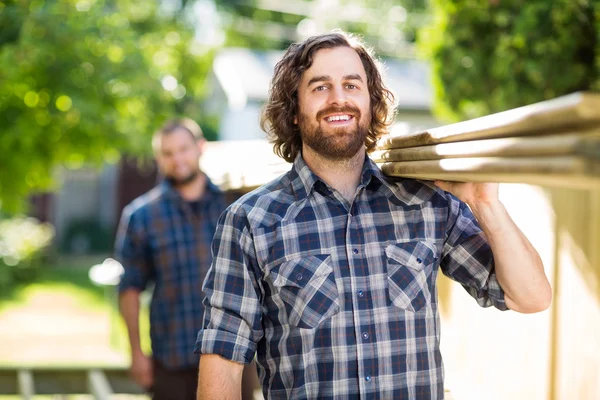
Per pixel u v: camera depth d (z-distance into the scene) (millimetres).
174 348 3857
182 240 3910
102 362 8070
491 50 4531
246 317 2010
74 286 14773
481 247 2059
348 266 1988
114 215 20188
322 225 2016
